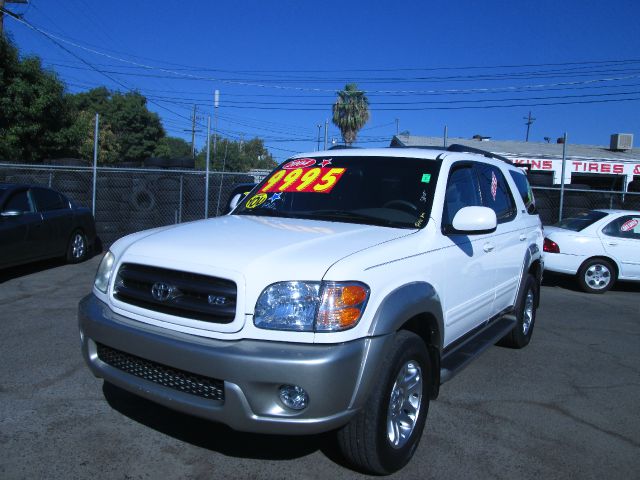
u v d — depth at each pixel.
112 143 36.72
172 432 3.68
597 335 6.80
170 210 12.90
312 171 4.50
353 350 2.77
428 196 3.90
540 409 4.35
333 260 2.92
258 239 3.25
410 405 3.34
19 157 19.45
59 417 3.84
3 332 5.86
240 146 51.19
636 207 13.75
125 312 3.18
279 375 2.67
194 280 2.96
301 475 3.23
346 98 33.06
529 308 6.04
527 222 5.73
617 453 3.66
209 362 2.74
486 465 3.44
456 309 3.97
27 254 8.98
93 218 11.22
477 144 27.70
